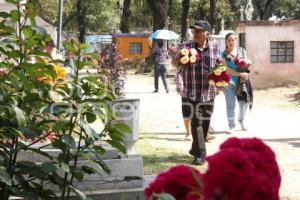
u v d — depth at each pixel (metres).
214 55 8.28
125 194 5.97
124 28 53.62
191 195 2.28
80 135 4.60
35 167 4.41
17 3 4.52
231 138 2.33
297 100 18.70
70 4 55.25
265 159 2.21
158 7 36.41
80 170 4.60
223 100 17.95
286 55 22.67
